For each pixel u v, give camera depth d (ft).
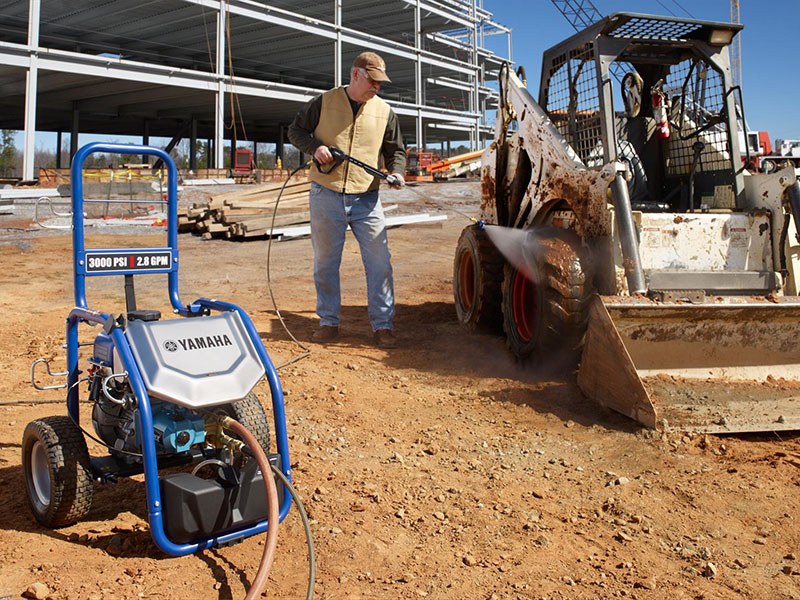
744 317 15.87
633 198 21.62
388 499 11.68
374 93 20.76
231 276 34.91
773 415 14.73
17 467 12.56
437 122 164.66
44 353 20.71
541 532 10.68
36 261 37.73
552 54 21.75
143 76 96.63
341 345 22.34
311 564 8.93
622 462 13.28
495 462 13.34
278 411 9.92
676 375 16.34
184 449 9.73
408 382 18.48
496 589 9.16
